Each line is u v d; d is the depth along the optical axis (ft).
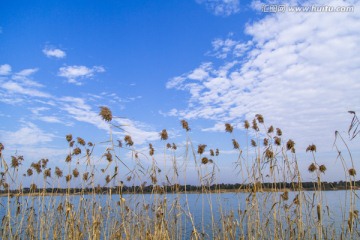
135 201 34.04
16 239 33.45
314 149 29.81
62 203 36.70
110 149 28.22
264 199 31.78
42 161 37.35
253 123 33.50
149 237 30.94
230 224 32.78
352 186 26.40
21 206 34.22
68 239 31.94
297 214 29.86
